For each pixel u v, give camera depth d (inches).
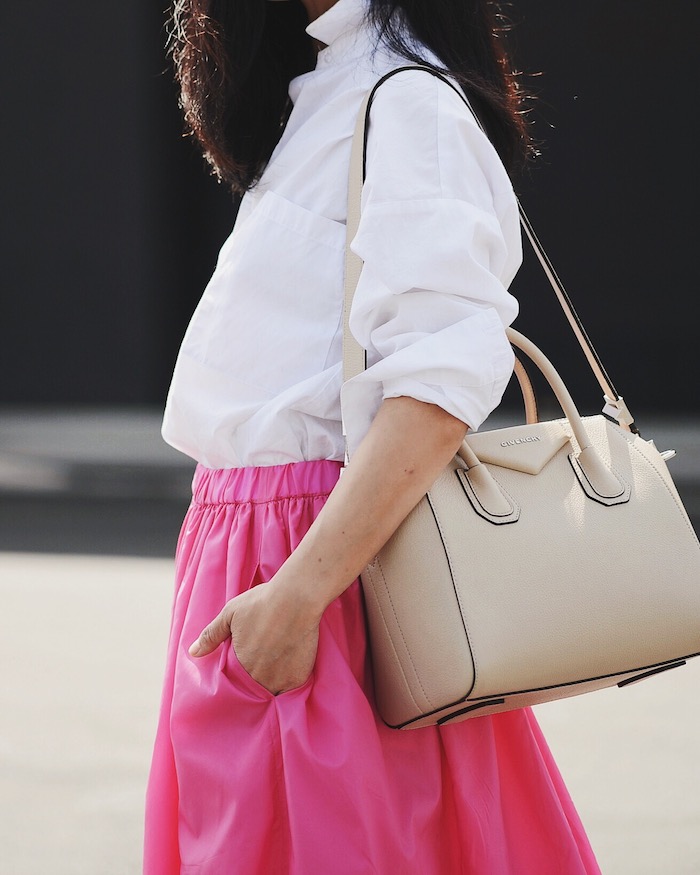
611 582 190.1
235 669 191.5
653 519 196.5
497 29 219.1
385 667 191.3
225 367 202.2
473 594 183.3
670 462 1392.7
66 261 1769.2
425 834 195.2
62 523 1151.0
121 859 392.5
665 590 192.9
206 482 211.2
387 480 177.5
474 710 190.5
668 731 510.6
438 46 203.8
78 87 1722.4
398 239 180.4
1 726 526.6
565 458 198.4
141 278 1748.3
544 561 187.6
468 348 177.2
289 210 198.5
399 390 176.9
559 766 472.1
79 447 1583.4
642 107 1603.1
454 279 179.2
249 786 187.3
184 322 1790.1
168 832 205.0
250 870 185.5
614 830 408.8
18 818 427.2
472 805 198.8
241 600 188.1
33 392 1811.0
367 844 183.0
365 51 201.5
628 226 1632.6
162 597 784.9
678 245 1622.8
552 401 1648.6
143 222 1737.2
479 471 188.4
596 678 191.0
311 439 198.5
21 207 1769.2
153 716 537.3
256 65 220.2
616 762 475.2
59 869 384.8
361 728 187.5
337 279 195.6
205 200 1759.4
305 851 182.4
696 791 442.3
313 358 196.5
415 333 179.5
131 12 1686.8
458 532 185.3
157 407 1780.3
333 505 179.6
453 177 182.7
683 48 1582.2
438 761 199.5
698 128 1592.0
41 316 1790.1
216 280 206.7
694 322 1627.7
